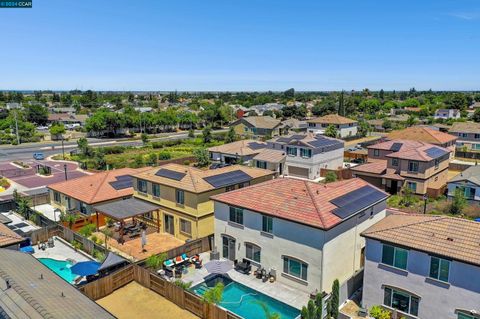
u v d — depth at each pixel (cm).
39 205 4609
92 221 3778
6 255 2308
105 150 8675
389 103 18212
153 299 2514
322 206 2650
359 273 2638
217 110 14312
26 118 13875
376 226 2483
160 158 7888
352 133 10744
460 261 1975
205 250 3256
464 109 15712
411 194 4903
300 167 6216
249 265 2909
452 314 2073
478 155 7288
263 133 10725
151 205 3691
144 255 3170
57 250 3262
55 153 8969
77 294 1994
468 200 4597
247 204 2884
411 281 2203
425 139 6862
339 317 2278
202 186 3438
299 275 2628
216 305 2303
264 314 2398
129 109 14250
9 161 7894
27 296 1772
